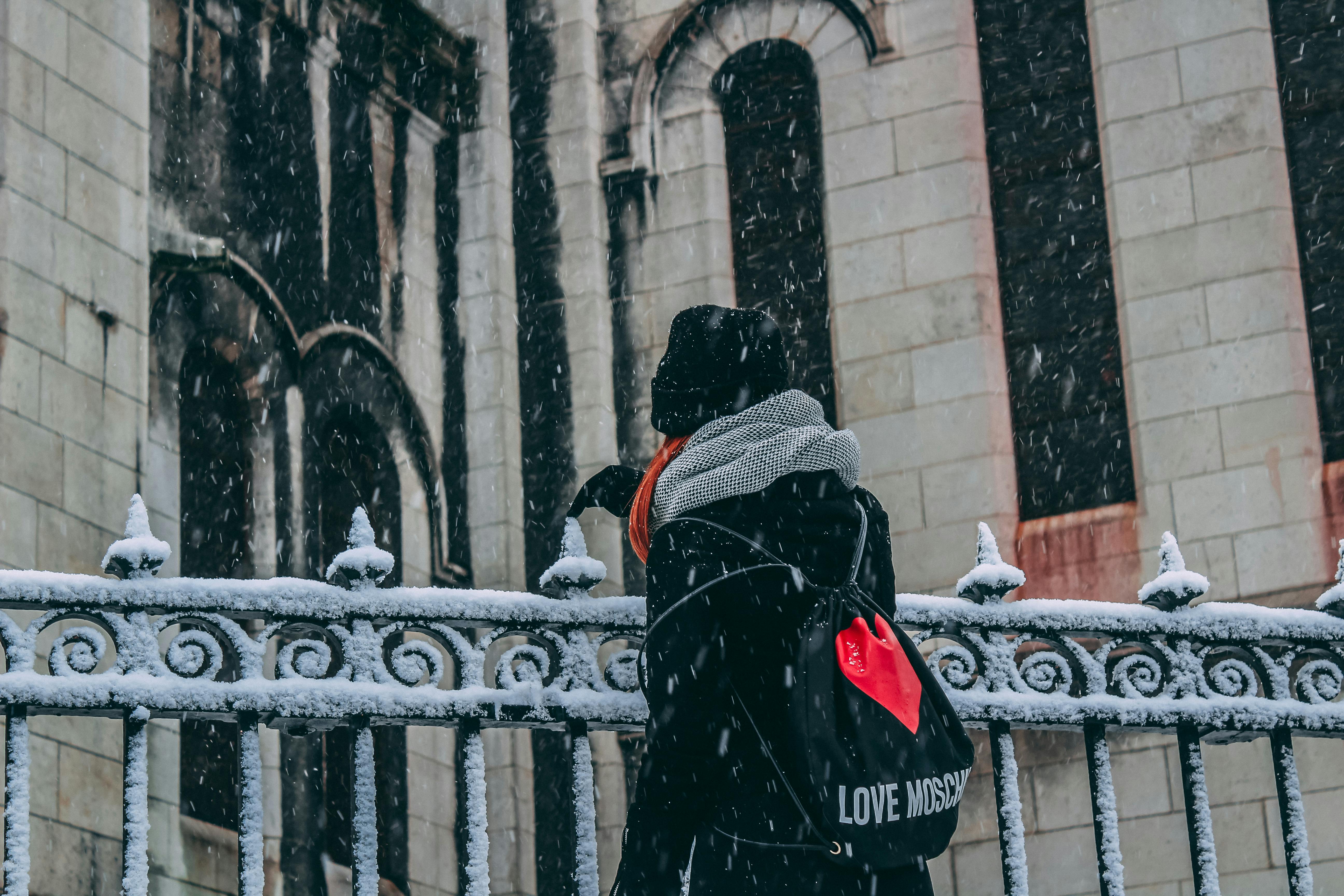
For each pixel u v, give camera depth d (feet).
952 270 38.88
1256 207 36.37
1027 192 39.55
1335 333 35.55
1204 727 14.65
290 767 32.12
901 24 41.22
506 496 40.22
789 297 41.06
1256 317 35.55
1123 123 38.24
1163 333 36.32
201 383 33.14
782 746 9.01
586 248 42.45
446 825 36.94
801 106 42.37
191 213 33.76
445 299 42.24
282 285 36.06
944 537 36.88
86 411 28.35
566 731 13.41
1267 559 33.78
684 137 42.93
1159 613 14.78
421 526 38.88
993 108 40.52
